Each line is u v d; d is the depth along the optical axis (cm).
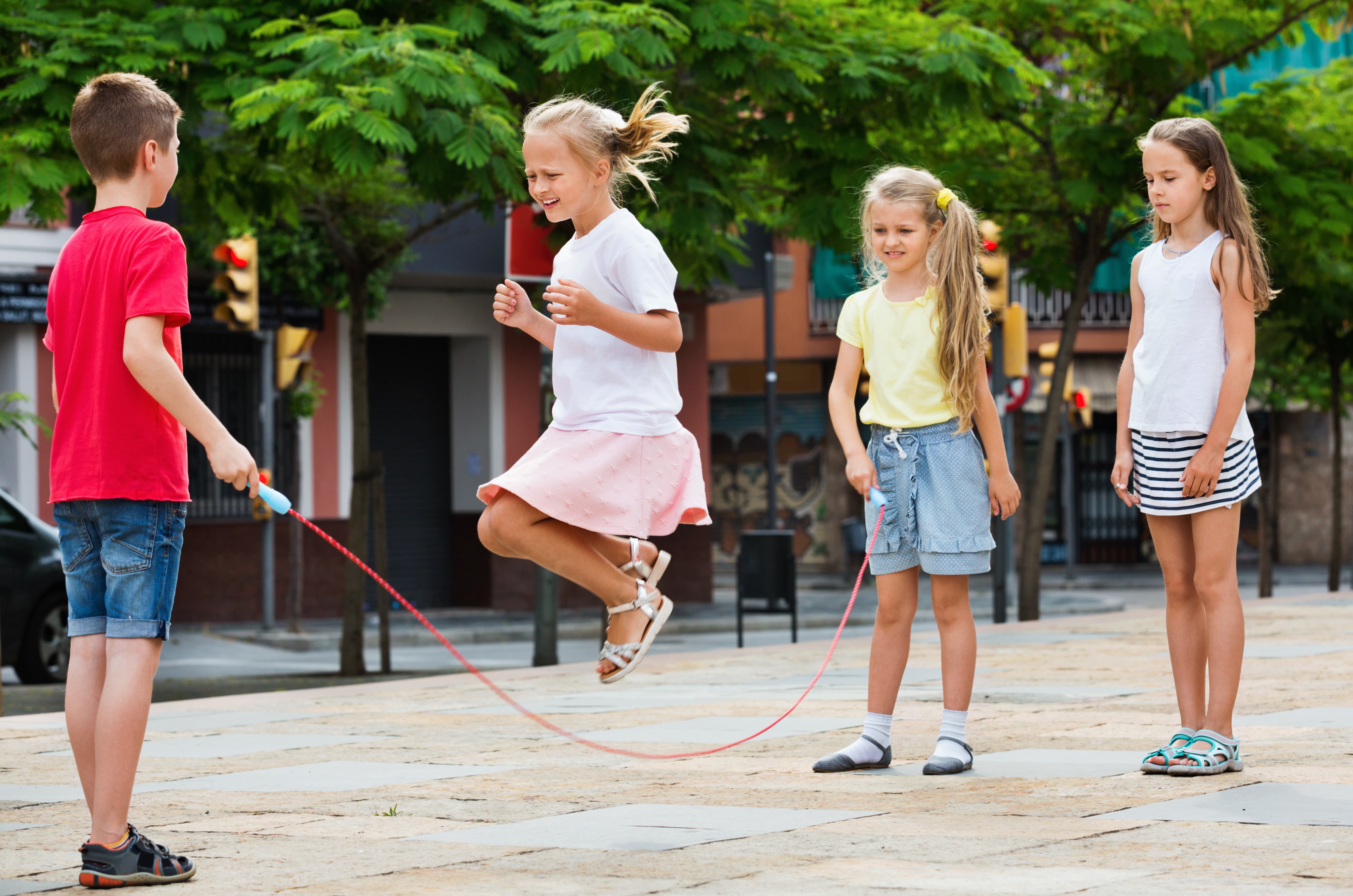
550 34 1590
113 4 1577
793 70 1694
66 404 562
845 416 779
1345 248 2089
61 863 569
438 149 1490
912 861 519
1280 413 4953
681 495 602
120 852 525
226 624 2909
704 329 3512
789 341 4809
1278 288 2486
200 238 2166
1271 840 539
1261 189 1969
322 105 1409
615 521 582
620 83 1614
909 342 762
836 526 4772
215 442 549
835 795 670
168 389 543
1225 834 552
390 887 503
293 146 1431
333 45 1485
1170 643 746
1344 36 2583
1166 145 730
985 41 1764
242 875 533
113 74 589
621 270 592
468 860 546
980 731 872
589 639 2853
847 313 789
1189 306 726
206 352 2938
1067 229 2330
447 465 3328
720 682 1248
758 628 2919
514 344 3291
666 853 547
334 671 2075
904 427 762
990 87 1770
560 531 586
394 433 3250
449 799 686
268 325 2953
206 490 2933
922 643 1550
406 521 3262
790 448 4838
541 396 2041
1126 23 1930
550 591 1950
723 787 702
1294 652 1286
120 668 545
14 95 1456
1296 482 4962
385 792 712
